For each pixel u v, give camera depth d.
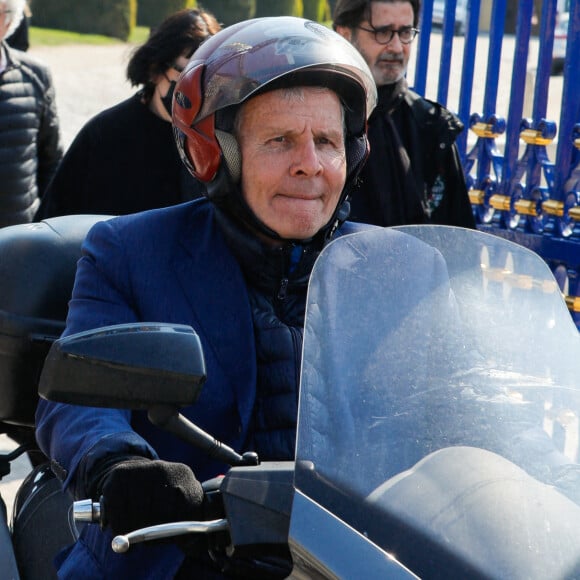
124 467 1.66
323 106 2.18
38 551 2.32
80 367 1.59
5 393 2.62
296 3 26.27
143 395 1.61
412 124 4.20
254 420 2.16
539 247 4.77
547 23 4.66
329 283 1.76
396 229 1.90
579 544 1.45
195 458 2.17
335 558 1.44
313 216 2.19
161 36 3.93
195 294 2.25
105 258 2.31
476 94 11.09
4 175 4.88
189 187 3.98
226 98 2.15
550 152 6.21
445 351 1.71
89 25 23.83
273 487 1.57
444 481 1.52
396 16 4.02
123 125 4.03
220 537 1.61
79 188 4.08
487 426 1.62
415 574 1.40
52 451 2.12
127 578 1.98
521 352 1.75
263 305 2.25
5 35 4.86
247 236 2.22
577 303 4.62
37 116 4.99
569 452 1.62
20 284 2.59
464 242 1.92
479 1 5.08
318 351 1.67
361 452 1.56
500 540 1.44
